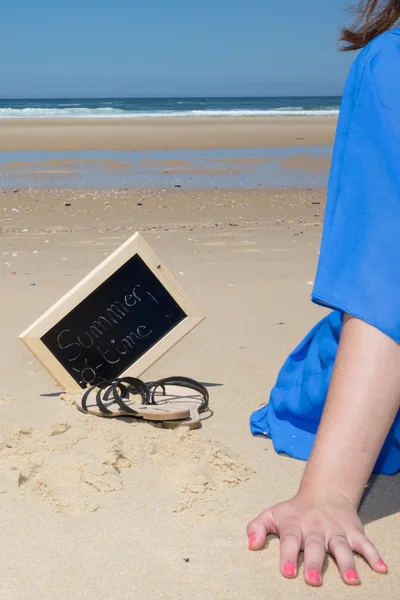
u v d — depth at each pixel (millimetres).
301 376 2334
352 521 1666
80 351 2818
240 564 1675
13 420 2480
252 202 10344
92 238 6879
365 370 1660
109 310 2840
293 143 23266
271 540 1766
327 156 18938
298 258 5688
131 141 23531
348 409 1674
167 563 1684
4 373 3074
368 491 2070
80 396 2691
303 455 2262
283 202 10352
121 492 2025
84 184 12930
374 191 1666
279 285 4719
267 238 6793
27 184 12914
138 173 14977
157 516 1904
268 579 1616
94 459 2133
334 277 1698
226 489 2064
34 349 2771
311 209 9523
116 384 2578
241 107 67875
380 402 1662
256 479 2127
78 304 2807
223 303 4254
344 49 1973
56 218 8586
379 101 1678
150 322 2877
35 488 2031
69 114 47375
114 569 1659
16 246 6359
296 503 1723
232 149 21125
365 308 1635
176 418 2461
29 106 72062
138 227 7734
